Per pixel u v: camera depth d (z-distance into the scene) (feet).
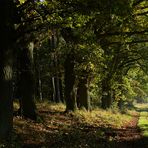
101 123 99.55
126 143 70.03
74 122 86.58
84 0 49.67
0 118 46.70
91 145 59.62
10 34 47.26
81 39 78.95
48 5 58.80
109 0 47.85
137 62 160.56
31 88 72.33
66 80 96.37
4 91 46.91
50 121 77.25
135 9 77.77
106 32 80.64
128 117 158.51
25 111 71.56
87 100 113.39
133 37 108.37
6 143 46.24
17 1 60.44
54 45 134.21
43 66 150.61
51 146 53.72
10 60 47.39
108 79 137.28
